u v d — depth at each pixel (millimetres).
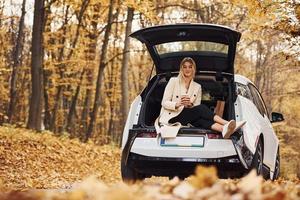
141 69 44812
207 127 7344
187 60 7836
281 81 40406
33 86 19656
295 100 38250
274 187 4168
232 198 2906
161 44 8281
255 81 36625
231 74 7957
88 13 29156
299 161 40062
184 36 8047
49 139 18359
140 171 7477
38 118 19750
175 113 7598
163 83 8172
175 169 7191
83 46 29125
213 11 28500
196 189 3223
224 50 8078
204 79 8133
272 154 8789
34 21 19531
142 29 7938
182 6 26719
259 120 7859
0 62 38000
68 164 16266
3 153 15055
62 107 41000
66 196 3402
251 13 12828
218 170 7109
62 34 29250
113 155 20562
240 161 7016
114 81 39312
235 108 7395
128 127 7547
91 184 3309
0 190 4453
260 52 35688
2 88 39875
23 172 13398
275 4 12438
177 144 7086
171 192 3479
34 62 19531
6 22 39719
